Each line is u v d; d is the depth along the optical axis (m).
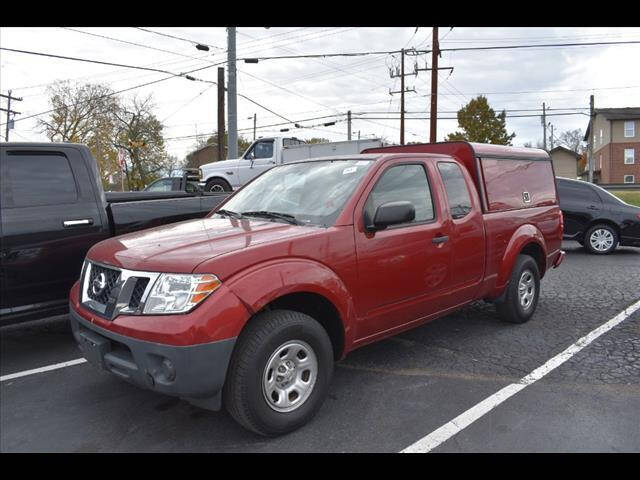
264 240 3.21
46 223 4.57
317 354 3.30
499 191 5.17
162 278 2.89
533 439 3.13
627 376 4.10
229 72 17.47
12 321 4.48
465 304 4.74
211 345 2.76
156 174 51.22
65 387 4.06
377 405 3.62
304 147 15.67
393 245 3.79
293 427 3.20
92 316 3.17
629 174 48.66
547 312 6.09
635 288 7.39
